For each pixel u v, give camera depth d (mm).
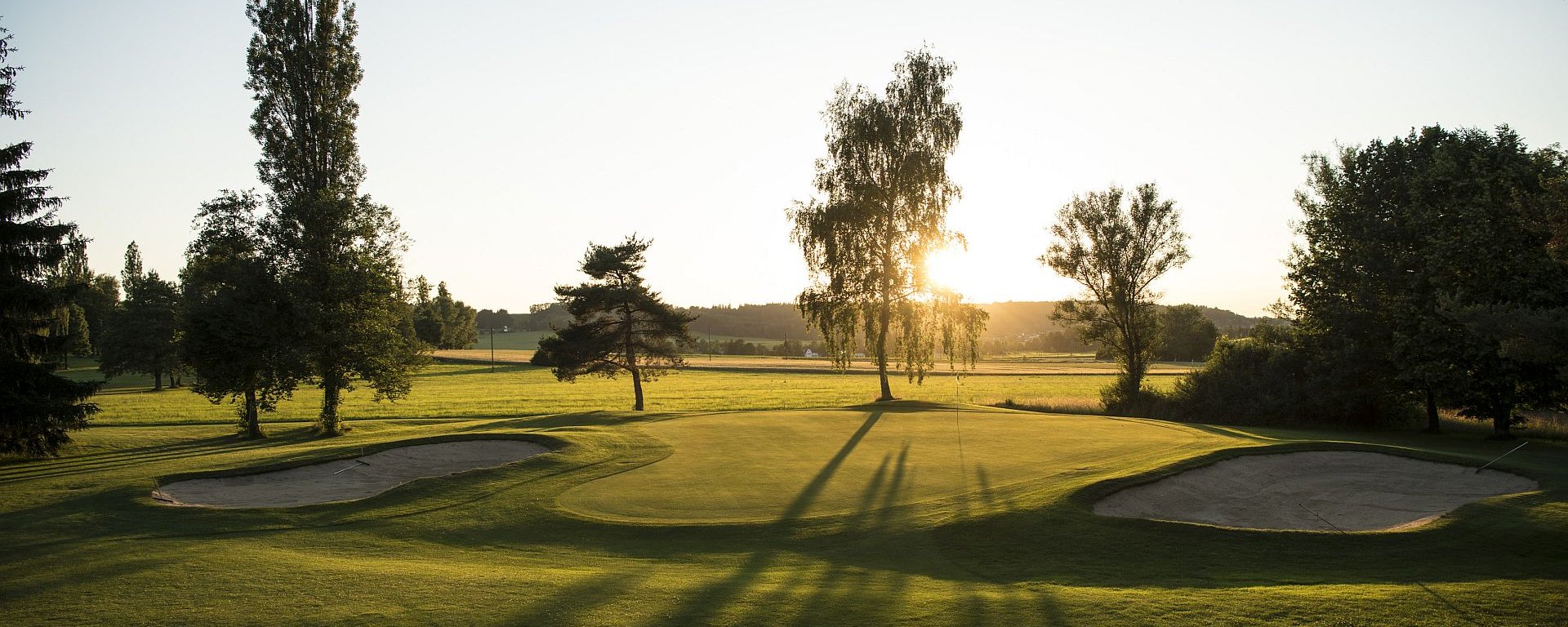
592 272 54844
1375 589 12367
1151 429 31000
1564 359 17109
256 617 11336
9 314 27922
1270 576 13719
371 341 39906
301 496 21703
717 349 191250
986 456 24406
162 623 11117
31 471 25375
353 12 42875
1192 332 140250
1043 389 81062
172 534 17141
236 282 37500
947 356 47625
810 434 29812
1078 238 52188
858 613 11336
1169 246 51062
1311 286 41625
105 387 96125
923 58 46875
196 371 38875
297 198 39688
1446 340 33125
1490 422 42969
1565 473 20656
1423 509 18391
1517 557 14352
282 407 63938
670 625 10859
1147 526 16359
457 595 12375
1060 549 15359
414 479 22625
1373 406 40500
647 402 67562
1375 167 40031
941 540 16062
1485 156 34094
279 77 41031
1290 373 43875
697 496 19719
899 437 29000
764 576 13680
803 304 46812
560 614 11391
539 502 19469
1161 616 11094
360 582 13180
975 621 10906
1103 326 52219
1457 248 30922
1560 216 18984
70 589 12820
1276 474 21406
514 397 74750
